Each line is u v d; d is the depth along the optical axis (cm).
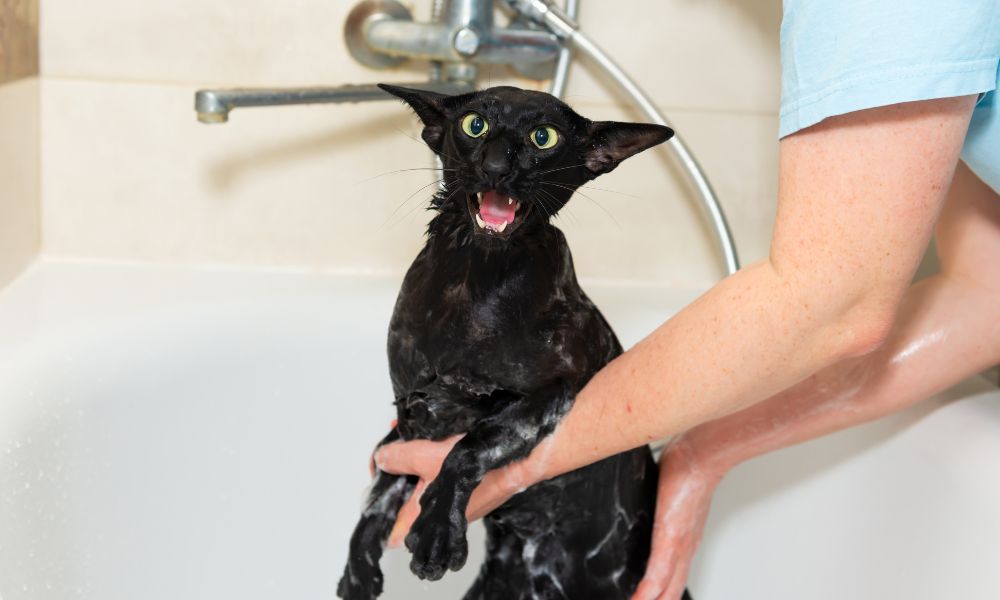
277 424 144
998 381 133
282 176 160
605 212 165
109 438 126
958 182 109
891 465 122
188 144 158
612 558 109
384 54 155
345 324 148
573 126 96
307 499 145
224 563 138
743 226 167
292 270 163
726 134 163
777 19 160
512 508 105
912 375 107
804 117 76
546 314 93
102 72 154
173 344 137
